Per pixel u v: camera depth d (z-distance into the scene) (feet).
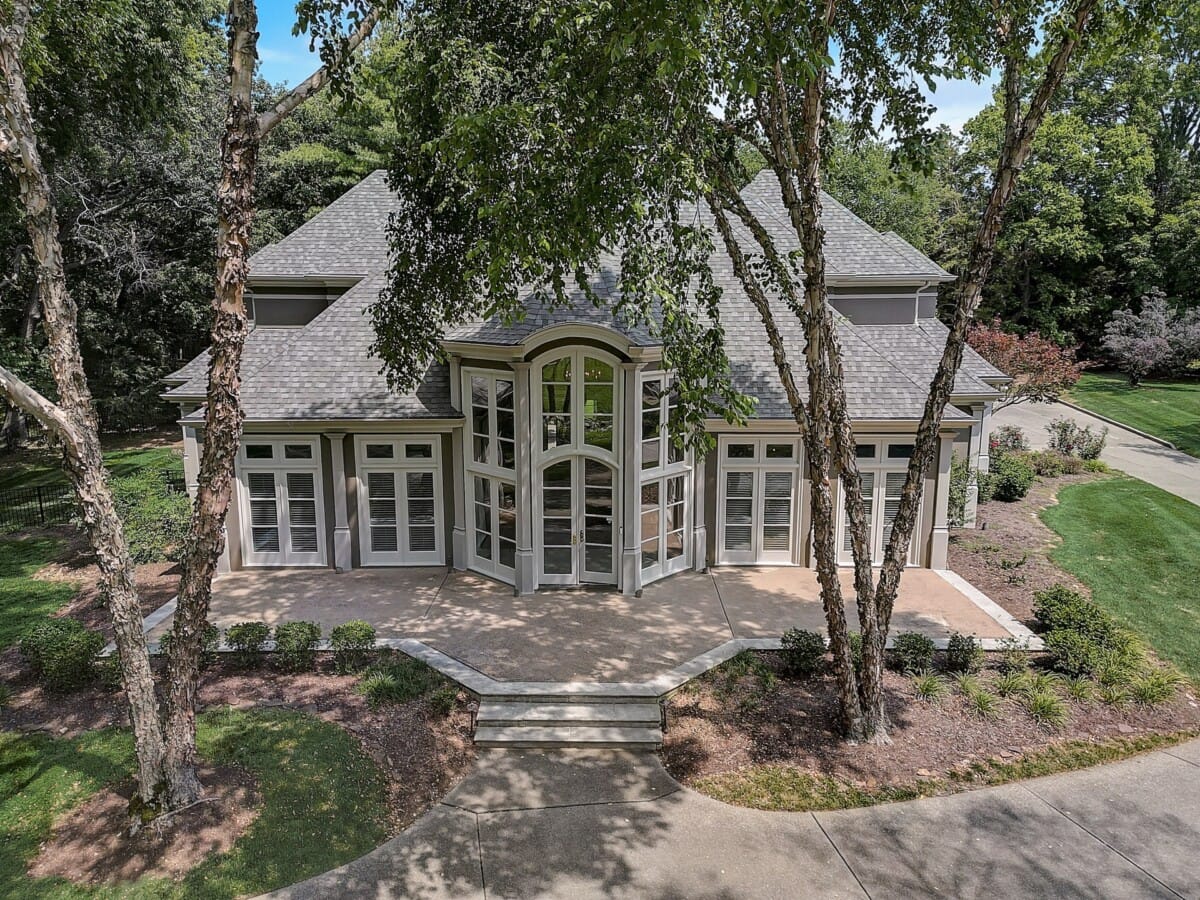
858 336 60.13
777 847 28.68
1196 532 63.67
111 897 25.79
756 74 25.29
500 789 32.24
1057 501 73.51
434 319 46.50
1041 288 152.05
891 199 152.05
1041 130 139.33
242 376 55.36
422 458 54.44
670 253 37.01
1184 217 139.44
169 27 64.18
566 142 25.95
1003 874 27.14
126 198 96.12
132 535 56.39
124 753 33.04
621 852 28.50
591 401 49.06
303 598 50.24
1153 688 38.01
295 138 118.52
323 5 29.40
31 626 47.09
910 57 33.86
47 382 83.97
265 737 34.09
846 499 33.37
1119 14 31.01
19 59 24.32
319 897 26.11
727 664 41.16
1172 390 127.54
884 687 39.06
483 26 33.19
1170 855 27.99
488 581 53.42
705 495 55.31
